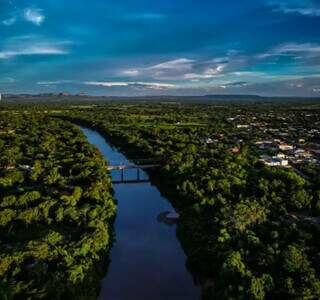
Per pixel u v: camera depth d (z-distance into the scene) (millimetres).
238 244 109312
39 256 100062
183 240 127688
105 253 116562
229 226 119125
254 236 113062
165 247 127500
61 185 171125
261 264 100000
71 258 101250
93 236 116250
